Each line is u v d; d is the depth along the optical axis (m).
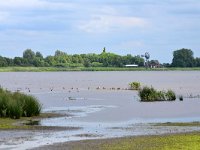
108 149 47.06
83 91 172.62
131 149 46.81
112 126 67.69
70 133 59.75
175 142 50.66
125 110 93.31
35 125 67.50
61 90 180.12
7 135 57.44
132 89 184.88
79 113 86.94
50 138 55.06
